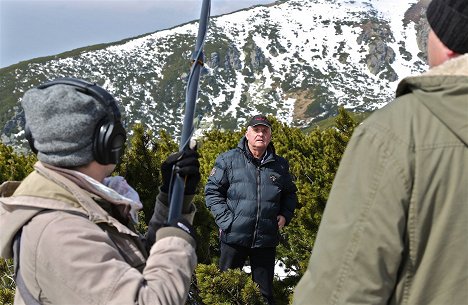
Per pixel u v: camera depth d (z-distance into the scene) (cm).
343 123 807
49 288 166
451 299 150
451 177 148
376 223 150
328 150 780
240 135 1138
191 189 198
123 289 164
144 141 714
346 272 153
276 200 607
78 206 176
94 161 183
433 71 155
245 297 514
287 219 625
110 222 178
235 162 613
